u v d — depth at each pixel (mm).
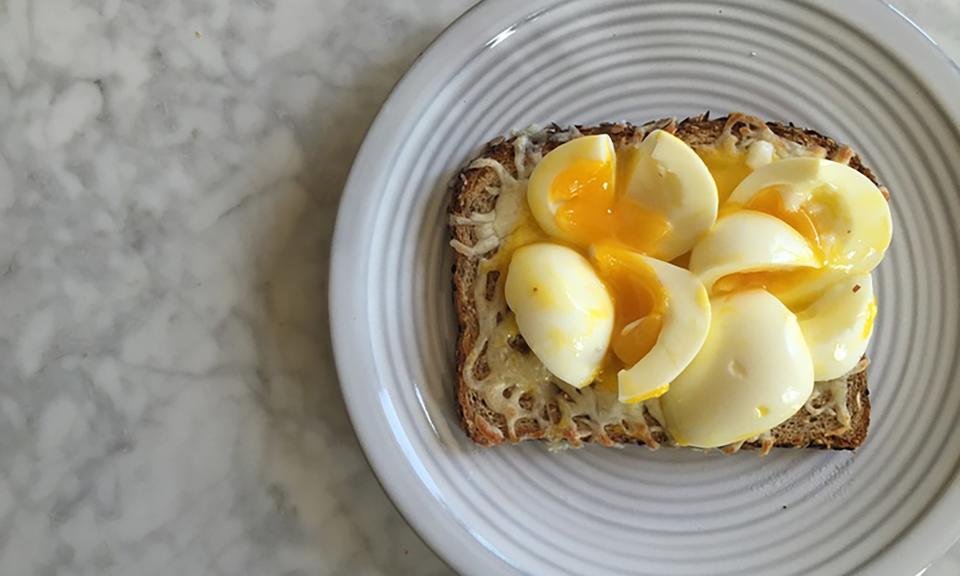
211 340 346
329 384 345
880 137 338
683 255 306
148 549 342
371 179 322
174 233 349
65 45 355
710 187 299
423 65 324
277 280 347
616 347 303
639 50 338
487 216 321
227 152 351
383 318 326
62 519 343
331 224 349
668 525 326
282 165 351
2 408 346
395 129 323
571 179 305
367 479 343
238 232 349
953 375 328
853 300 305
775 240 296
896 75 334
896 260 334
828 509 326
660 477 329
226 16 355
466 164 332
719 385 296
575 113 340
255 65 353
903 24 331
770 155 312
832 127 340
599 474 329
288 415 344
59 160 352
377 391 319
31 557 342
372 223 323
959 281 332
